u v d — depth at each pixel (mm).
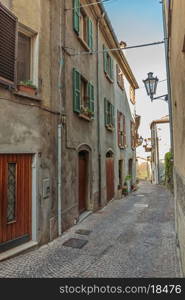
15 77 4734
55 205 6043
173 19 4082
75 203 7449
